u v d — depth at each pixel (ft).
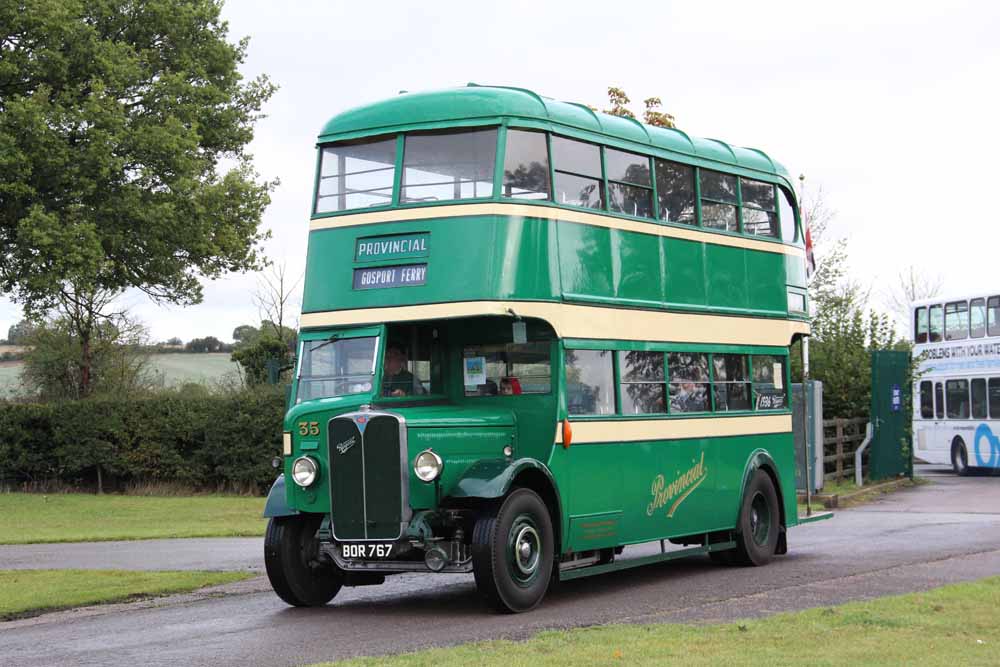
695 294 53.57
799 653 30.55
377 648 35.24
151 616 43.98
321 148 47.01
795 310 61.67
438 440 42.16
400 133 45.29
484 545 40.98
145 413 121.29
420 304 43.55
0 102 113.29
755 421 57.26
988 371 125.90
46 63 111.24
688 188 54.03
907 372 109.81
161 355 181.37
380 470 41.16
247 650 35.73
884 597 40.19
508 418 45.29
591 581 51.67
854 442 106.73
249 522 90.38
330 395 44.24
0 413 124.67
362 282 44.86
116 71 111.14
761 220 59.57
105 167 107.86
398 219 44.62
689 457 52.26
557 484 44.55
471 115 44.39
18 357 158.81
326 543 42.50
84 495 119.55
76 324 151.12
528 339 45.88
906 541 62.03
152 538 77.15
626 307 48.85
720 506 54.24
